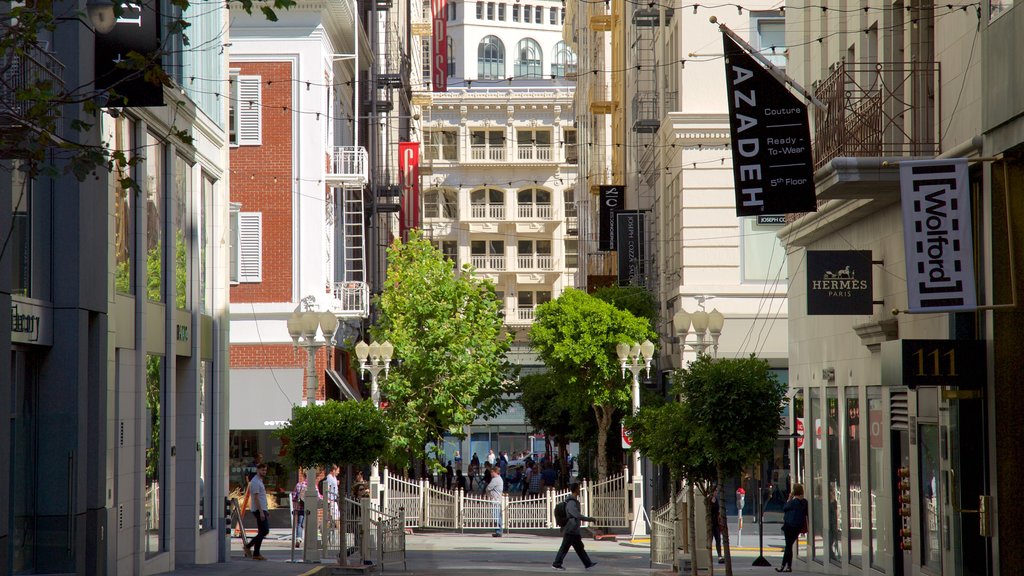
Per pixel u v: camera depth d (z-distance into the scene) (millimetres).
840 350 42125
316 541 47062
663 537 48750
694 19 64688
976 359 27891
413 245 80188
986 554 28016
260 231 71062
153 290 39844
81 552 31859
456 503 74062
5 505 27250
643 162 81875
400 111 121125
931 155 31797
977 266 29016
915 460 33312
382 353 68062
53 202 31797
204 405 46906
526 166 170625
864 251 36656
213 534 46781
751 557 55781
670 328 70875
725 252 64688
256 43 71438
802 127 32281
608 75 106312
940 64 31391
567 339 74938
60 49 30859
